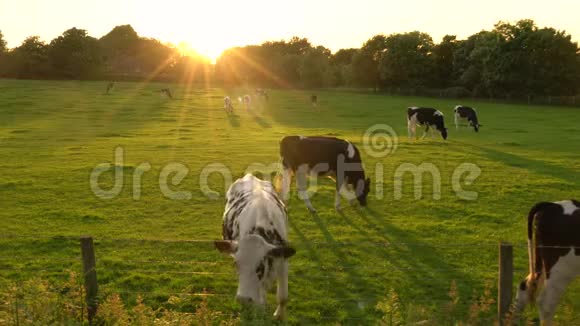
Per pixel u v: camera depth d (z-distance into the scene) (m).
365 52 85.38
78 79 95.62
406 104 55.97
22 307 5.77
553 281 6.57
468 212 13.09
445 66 80.62
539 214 6.74
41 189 15.11
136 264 9.30
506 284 6.09
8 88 63.00
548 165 19.31
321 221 12.33
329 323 7.23
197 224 12.02
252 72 102.12
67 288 7.82
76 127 30.78
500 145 24.95
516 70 65.69
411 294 8.14
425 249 10.26
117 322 6.00
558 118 41.41
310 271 9.03
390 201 14.23
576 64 65.56
